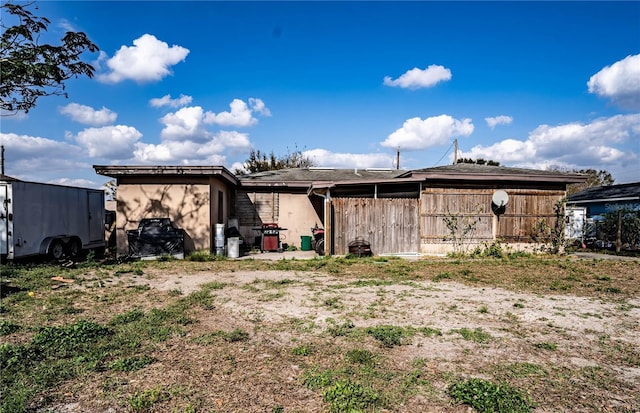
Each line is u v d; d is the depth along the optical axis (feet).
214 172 39.42
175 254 38.65
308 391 10.69
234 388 10.80
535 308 19.79
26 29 24.68
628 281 27.50
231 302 20.61
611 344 14.80
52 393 10.38
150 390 10.44
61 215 37.35
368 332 15.66
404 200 42.45
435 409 9.78
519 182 43.65
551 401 10.32
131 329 15.76
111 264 34.45
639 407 10.10
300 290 23.66
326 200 41.37
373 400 10.07
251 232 52.70
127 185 40.32
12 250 30.96
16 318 17.39
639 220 49.75
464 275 29.27
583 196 74.38
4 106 27.32
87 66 27.71
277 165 114.93
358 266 33.94
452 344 14.57
